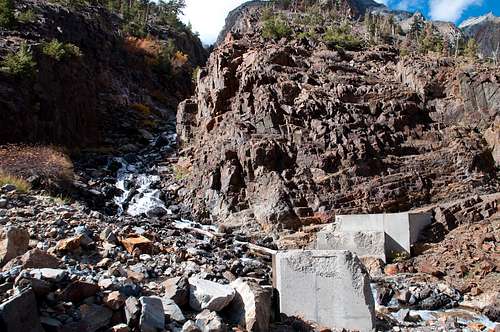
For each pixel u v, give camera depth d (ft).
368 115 73.31
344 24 131.34
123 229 34.30
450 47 133.39
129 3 181.06
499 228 48.26
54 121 75.61
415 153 69.26
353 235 46.75
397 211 60.64
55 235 28.07
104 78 109.50
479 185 64.13
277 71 80.23
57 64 80.59
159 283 22.44
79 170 70.28
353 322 22.71
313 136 69.00
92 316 16.51
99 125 95.76
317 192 62.13
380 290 36.96
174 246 35.27
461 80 78.64
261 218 59.77
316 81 80.12
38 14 94.02
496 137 70.90
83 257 25.20
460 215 52.03
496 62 103.55
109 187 65.46
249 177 65.41
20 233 22.72
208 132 78.43
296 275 23.77
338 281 23.24
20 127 67.26
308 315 23.32
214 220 62.49
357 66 92.22
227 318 20.49
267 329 20.72
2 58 70.49
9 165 52.06
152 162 81.76
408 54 100.42
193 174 71.05
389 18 162.91
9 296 15.98
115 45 123.54
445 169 66.13
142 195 66.23
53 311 16.16
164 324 17.34
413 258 45.57
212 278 25.68
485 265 40.78
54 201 40.78
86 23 110.52
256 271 33.35
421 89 79.71
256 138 69.05
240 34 102.99
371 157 66.18
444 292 36.99
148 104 119.96
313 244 51.60
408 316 32.37
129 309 17.08
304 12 175.01
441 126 74.95
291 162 66.64
